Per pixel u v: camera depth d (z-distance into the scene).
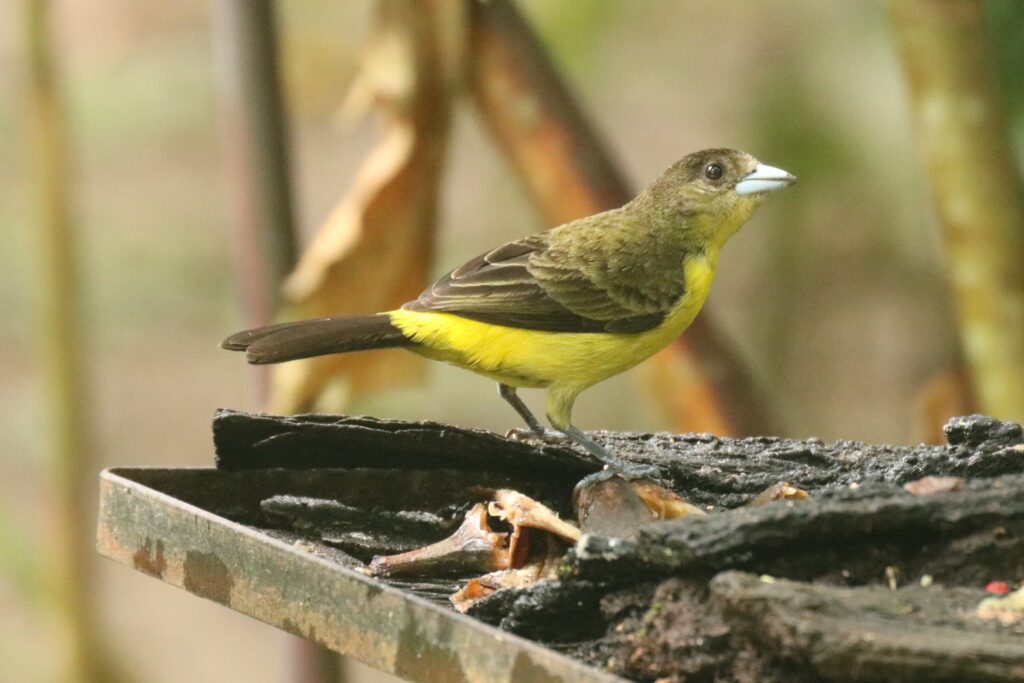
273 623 7.15
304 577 7.00
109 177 22.78
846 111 16.83
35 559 16.06
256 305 11.77
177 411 22.09
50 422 15.85
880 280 18.58
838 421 19.09
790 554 6.37
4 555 16.05
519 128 11.59
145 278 21.95
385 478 8.92
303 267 11.29
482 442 8.85
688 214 10.51
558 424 10.01
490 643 6.12
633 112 22.28
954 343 17.88
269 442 8.64
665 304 10.21
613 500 8.14
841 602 5.82
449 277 9.84
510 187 20.38
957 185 11.17
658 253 10.31
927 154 11.30
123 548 8.01
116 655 16.31
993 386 11.26
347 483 8.88
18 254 21.94
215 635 20.36
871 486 6.57
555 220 11.82
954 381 12.77
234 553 7.35
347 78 20.59
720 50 21.41
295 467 8.83
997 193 11.12
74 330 15.81
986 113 11.09
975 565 6.36
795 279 18.91
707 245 10.60
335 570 6.84
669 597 6.28
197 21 23.16
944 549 6.43
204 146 22.89
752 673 5.91
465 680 6.23
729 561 6.24
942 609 5.91
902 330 18.86
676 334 10.52
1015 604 5.95
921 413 13.02
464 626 6.23
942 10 11.03
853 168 16.95
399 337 9.55
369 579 6.74
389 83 11.34
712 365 12.08
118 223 22.16
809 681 5.75
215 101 21.66
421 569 8.11
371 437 8.73
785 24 17.22
